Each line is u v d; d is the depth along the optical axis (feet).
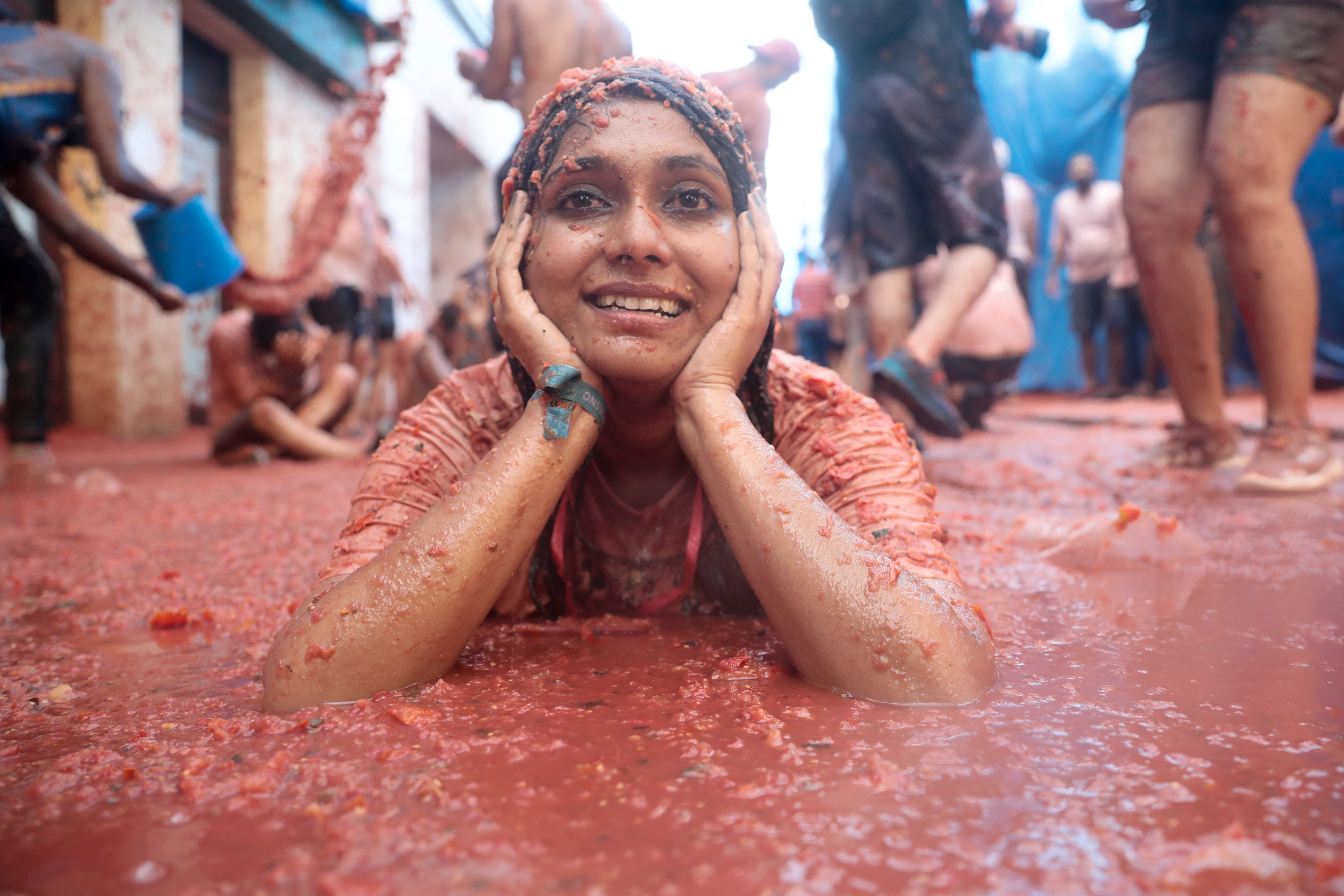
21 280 14.38
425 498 4.89
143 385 26.43
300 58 33.68
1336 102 9.61
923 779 2.95
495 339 15.65
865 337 29.32
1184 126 10.70
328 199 19.94
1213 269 23.77
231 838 2.68
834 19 13.30
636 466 5.36
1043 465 14.15
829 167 44.34
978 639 3.93
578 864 2.47
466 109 56.54
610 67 4.91
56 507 12.14
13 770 3.31
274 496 13.20
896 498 4.76
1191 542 6.89
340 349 22.84
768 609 4.15
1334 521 8.13
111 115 13.82
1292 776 2.93
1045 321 48.98
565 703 3.80
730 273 4.71
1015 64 46.80
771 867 2.42
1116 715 3.54
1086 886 2.31
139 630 5.71
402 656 3.96
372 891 2.34
